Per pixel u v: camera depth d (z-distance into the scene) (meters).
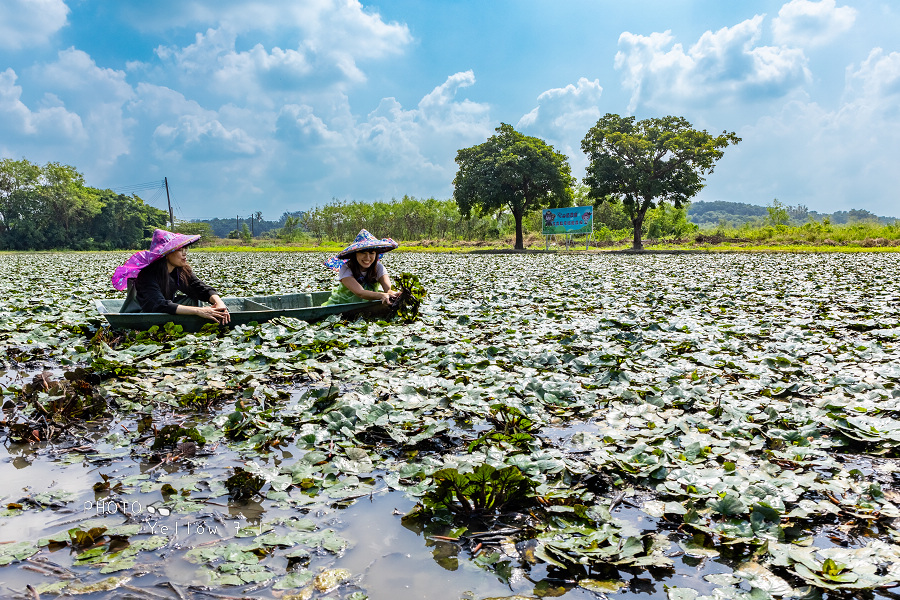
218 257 27.42
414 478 2.53
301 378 4.31
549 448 2.92
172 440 2.96
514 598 1.69
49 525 2.14
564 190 37.78
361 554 1.94
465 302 8.30
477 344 5.40
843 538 2.05
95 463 2.76
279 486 2.42
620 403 3.62
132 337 5.34
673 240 42.81
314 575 1.80
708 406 3.49
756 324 6.34
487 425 3.28
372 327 5.96
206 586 1.74
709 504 2.21
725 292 9.52
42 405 3.38
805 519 2.18
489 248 40.56
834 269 15.46
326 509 2.28
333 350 5.03
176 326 5.37
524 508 2.28
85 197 60.81
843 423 3.04
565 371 4.42
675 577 1.81
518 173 36.72
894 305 7.75
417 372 4.32
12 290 9.70
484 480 2.18
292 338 5.29
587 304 8.07
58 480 2.56
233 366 4.47
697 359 4.62
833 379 3.95
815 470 2.63
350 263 6.63
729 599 1.67
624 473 2.57
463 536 2.07
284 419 3.31
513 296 9.22
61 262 23.28
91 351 4.82
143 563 1.87
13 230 56.41
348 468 2.62
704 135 34.16
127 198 65.38
